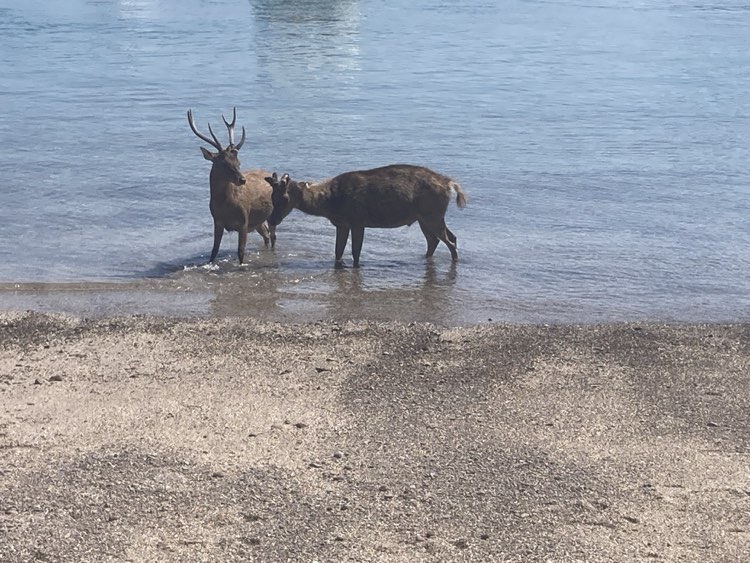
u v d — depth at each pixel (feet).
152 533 25.04
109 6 169.68
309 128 80.94
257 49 124.47
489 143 75.97
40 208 58.23
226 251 51.19
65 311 42.55
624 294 45.44
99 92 96.02
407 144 75.56
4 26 144.36
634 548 24.68
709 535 25.36
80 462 28.73
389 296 44.91
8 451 29.43
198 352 37.81
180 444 30.01
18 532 24.97
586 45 128.57
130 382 34.96
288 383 35.01
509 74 107.55
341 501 26.73
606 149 74.23
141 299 44.09
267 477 27.99
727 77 104.73
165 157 71.00
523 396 34.14
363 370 36.24
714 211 59.06
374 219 48.37
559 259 50.31
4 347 38.27
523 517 26.08
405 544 24.70
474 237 53.98
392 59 117.19
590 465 29.07
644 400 33.91
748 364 37.22
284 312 42.68
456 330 40.42
